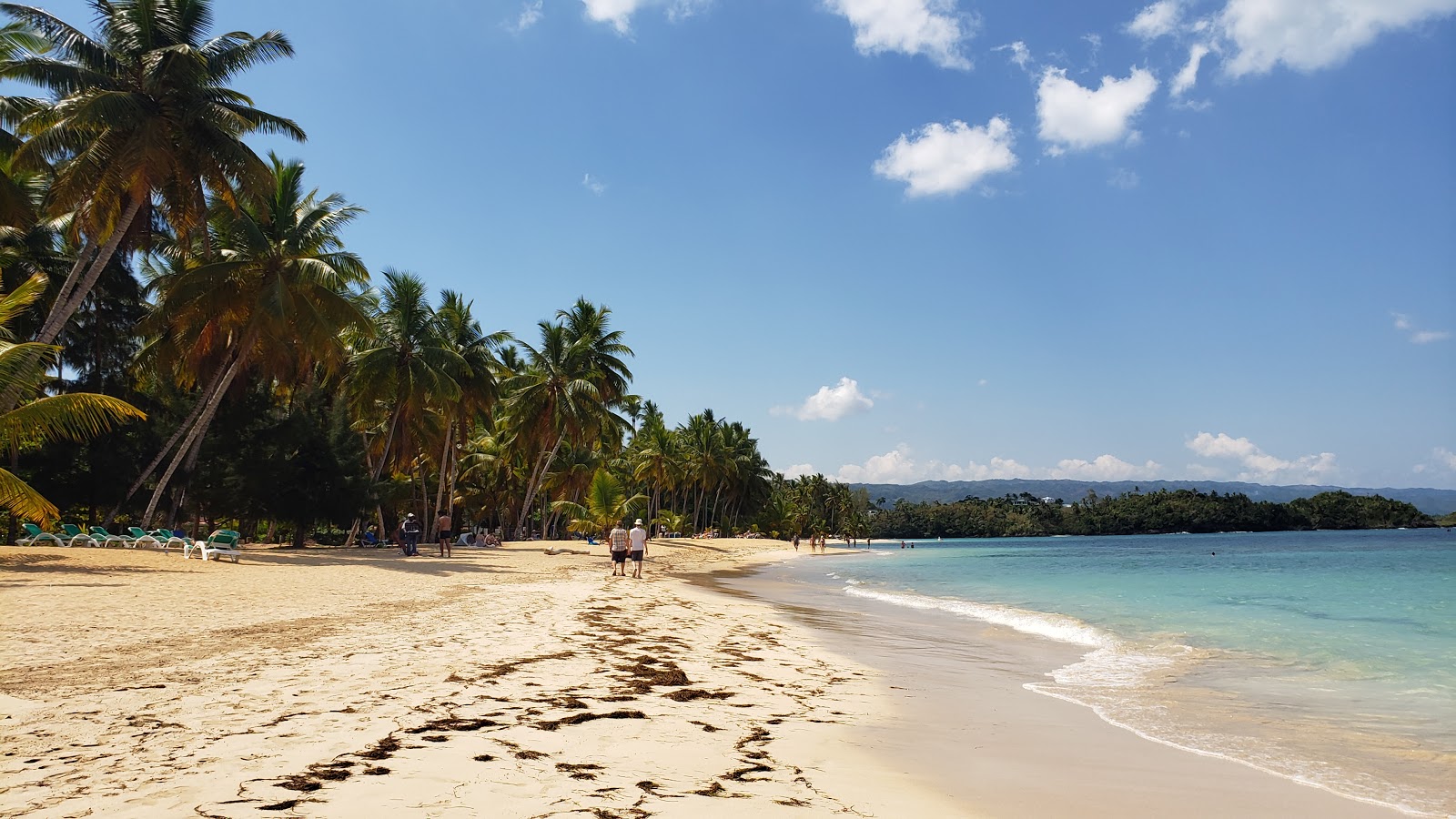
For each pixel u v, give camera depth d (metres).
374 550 33.75
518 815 3.92
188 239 24.70
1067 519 156.62
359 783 4.32
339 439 33.12
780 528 104.38
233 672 7.38
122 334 30.08
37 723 5.43
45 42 22.72
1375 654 11.90
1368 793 5.30
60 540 23.80
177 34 23.06
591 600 16.59
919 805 4.67
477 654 8.99
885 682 9.15
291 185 28.23
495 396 42.66
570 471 59.31
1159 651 12.46
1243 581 29.33
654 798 4.37
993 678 9.84
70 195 21.02
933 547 101.88
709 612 16.36
